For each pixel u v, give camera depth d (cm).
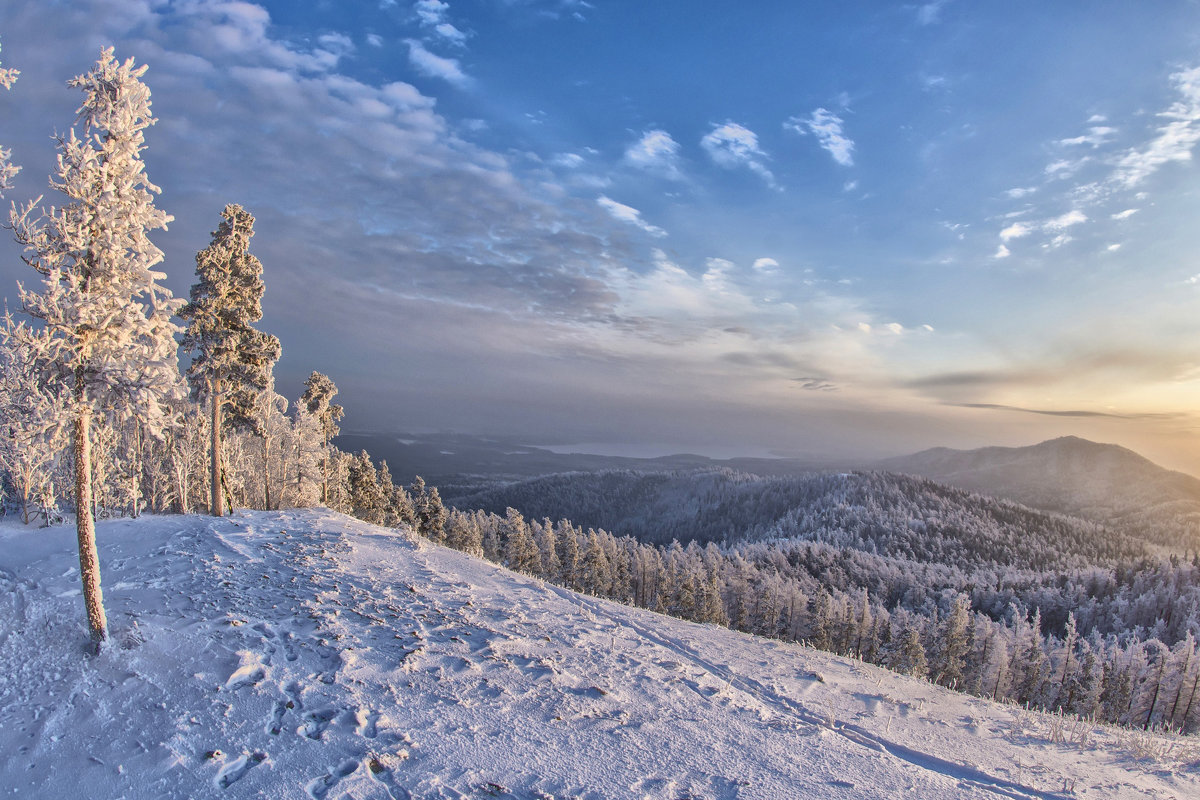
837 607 7494
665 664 1285
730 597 8156
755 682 1273
